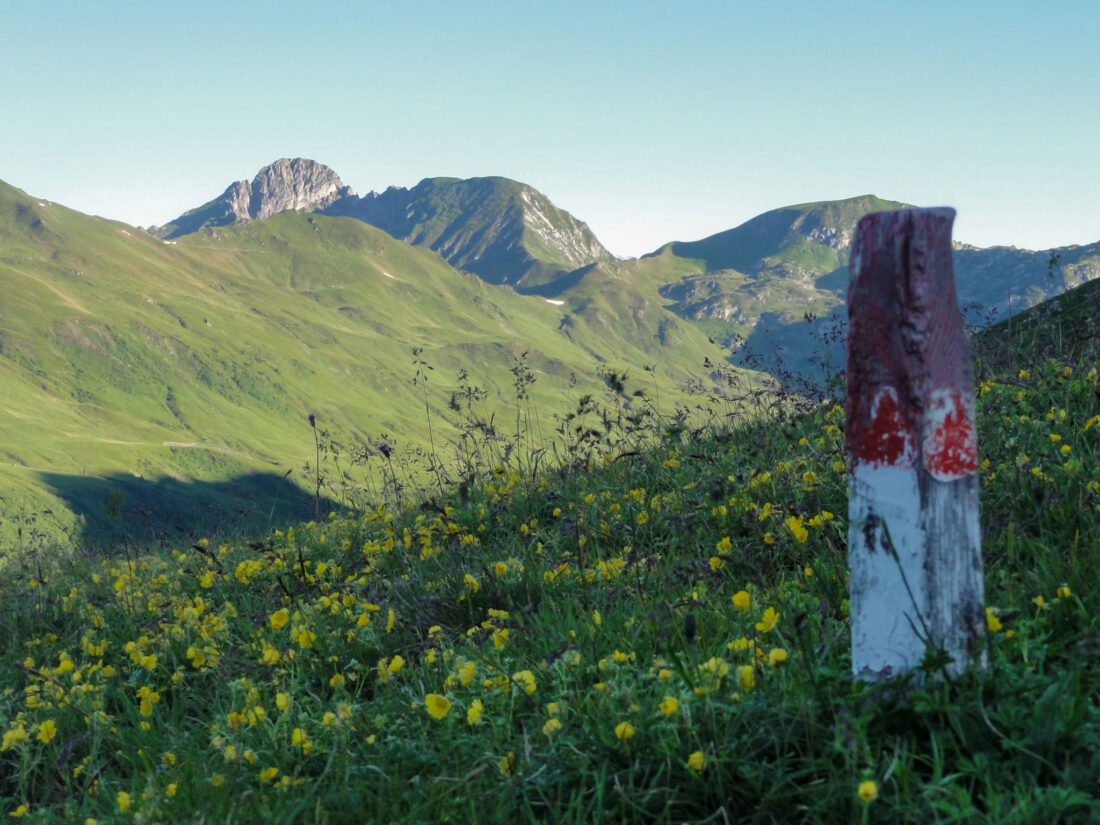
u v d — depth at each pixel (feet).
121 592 22.82
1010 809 6.70
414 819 8.42
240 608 19.99
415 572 18.29
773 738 8.20
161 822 9.48
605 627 12.66
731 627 11.47
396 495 28.12
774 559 14.37
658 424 24.48
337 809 9.27
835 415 23.88
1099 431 17.02
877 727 8.01
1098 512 12.76
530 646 12.59
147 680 15.57
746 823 7.72
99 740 12.48
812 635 10.11
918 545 8.23
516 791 8.63
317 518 28.89
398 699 11.91
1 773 13.66
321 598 17.22
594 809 8.32
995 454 17.39
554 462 26.53
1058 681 8.18
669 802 7.69
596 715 9.68
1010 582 11.09
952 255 8.25
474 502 23.24
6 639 21.15
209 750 11.68
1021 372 24.03
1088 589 10.36
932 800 7.05
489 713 10.52
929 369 8.13
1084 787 6.91
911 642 8.30
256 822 9.09
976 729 7.72
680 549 16.28
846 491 16.93
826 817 7.25
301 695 13.19
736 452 22.57
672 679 9.78
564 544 18.92
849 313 8.68
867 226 8.42
